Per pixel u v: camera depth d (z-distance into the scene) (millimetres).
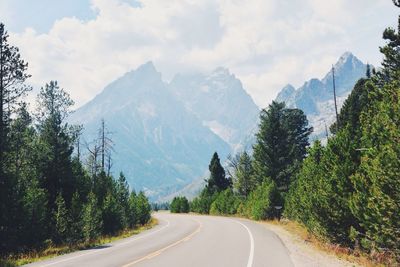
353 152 18125
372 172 13055
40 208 24484
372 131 14680
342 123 36438
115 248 21375
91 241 26406
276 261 15531
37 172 29875
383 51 22250
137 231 36469
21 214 23078
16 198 23000
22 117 31812
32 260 17984
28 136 31531
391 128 12422
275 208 44625
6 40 26312
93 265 15023
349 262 15664
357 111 34531
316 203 18812
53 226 25750
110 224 34156
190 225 39594
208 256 17016
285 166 59719
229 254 17641
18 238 23234
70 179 31125
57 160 30922
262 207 45250
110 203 34719
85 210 27547
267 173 59406
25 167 29406
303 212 25312
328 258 16734
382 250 14367
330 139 19734
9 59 26266
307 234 25969
